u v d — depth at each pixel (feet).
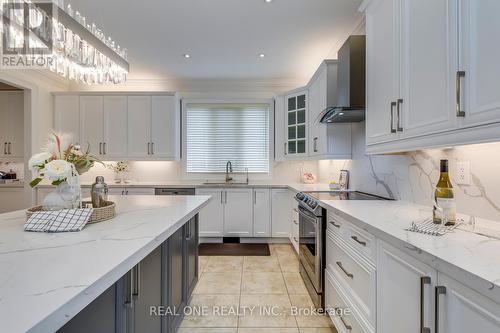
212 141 14.48
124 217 4.81
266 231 12.66
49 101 13.10
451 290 2.57
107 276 2.36
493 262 2.50
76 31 6.28
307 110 11.57
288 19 8.52
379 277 3.96
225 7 7.89
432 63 3.89
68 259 2.68
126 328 3.24
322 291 6.59
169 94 13.37
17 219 4.51
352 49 7.48
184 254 6.41
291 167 14.49
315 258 6.84
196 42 10.11
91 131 13.35
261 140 14.49
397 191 6.80
